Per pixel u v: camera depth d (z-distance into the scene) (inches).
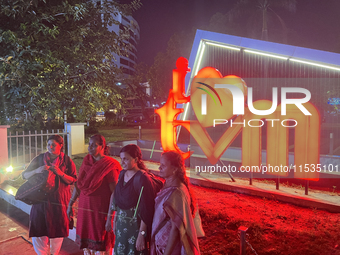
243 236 98.0
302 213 173.8
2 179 248.4
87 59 328.2
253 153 227.1
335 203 176.6
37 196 117.3
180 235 76.6
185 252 77.6
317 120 197.5
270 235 141.3
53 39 302.5
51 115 307.4
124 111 394.3
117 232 92.9
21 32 275.4
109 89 367.2
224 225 153.3
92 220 109.0
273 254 124.2
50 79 304.0
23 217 189.9
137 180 89.3
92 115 368.2
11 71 256.5
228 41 265.6
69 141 372.2
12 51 257.0
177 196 78.9
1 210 203.2
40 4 309.3
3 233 164.6
